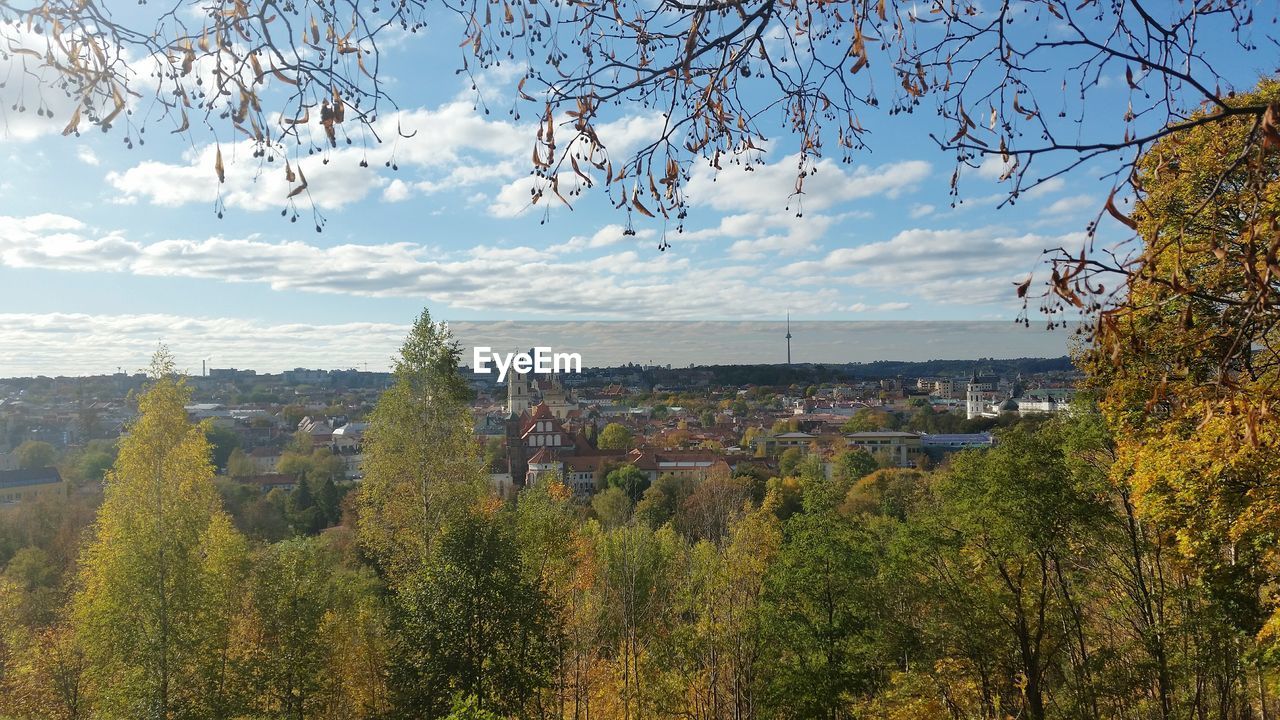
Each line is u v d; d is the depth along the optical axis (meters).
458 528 19.19
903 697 21.62
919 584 24.03
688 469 86.44
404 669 17.69
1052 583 22.81
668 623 33.09
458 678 17.14
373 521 23.59
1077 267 3.01
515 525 23.78
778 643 25.69
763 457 96.88
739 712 25.11
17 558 41.53
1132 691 19.73
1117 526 21.70
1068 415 23.73
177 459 18.97
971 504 22.56
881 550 29.42
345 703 23.92
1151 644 19.11
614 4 3.90
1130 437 16.08
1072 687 21.55
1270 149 2.67
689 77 3.82
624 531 34.69
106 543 18.61
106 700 18.09
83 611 18.69
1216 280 3.38
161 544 18.20
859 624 24.55
